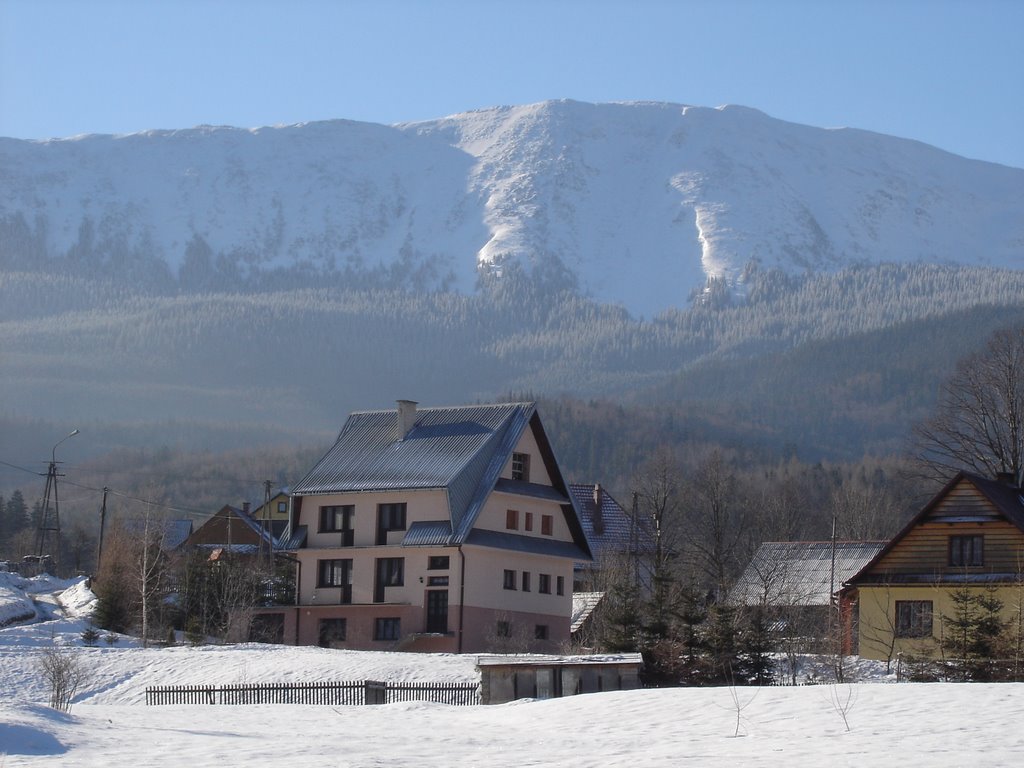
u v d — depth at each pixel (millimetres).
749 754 36156
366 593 85750
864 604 71625
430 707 53250
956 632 59188
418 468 86688
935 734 38031
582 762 35812
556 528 91188
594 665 55312
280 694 60781
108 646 78375
